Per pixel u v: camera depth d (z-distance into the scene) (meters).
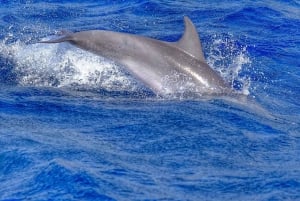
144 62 22.36
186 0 36.22
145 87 22.11
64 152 15.88
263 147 17.41
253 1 36.16
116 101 20.77
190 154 16.52
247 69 25.31
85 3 35.25
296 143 17.92
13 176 14.72
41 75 23.06
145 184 14.49
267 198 14.25
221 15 33.22
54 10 33.50
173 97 21.31
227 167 15.84
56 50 25.02
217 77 22.33
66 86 22.12
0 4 34.28
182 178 15.00
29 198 13.67
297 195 14.48
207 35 29.66
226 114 19.70
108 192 13.91
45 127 17.81
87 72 23.38
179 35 29.80
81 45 22.62
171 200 13.84
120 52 22.55
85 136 17.30
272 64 26.23
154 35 29.72
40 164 15.11
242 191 14.56
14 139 16.59
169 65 22.25
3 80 22.34
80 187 14.02
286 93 22.97
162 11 33.88
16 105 19.64
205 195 14.24
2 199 13.64
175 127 18.33
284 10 34.75
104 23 31.50
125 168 15.23
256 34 30.44
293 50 28.31
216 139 17.62
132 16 33.00
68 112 19.28
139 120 18.75
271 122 19.47
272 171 15.70
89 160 15.50
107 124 18.36
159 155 16.31
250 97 21.94
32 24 30.89
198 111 19.86
